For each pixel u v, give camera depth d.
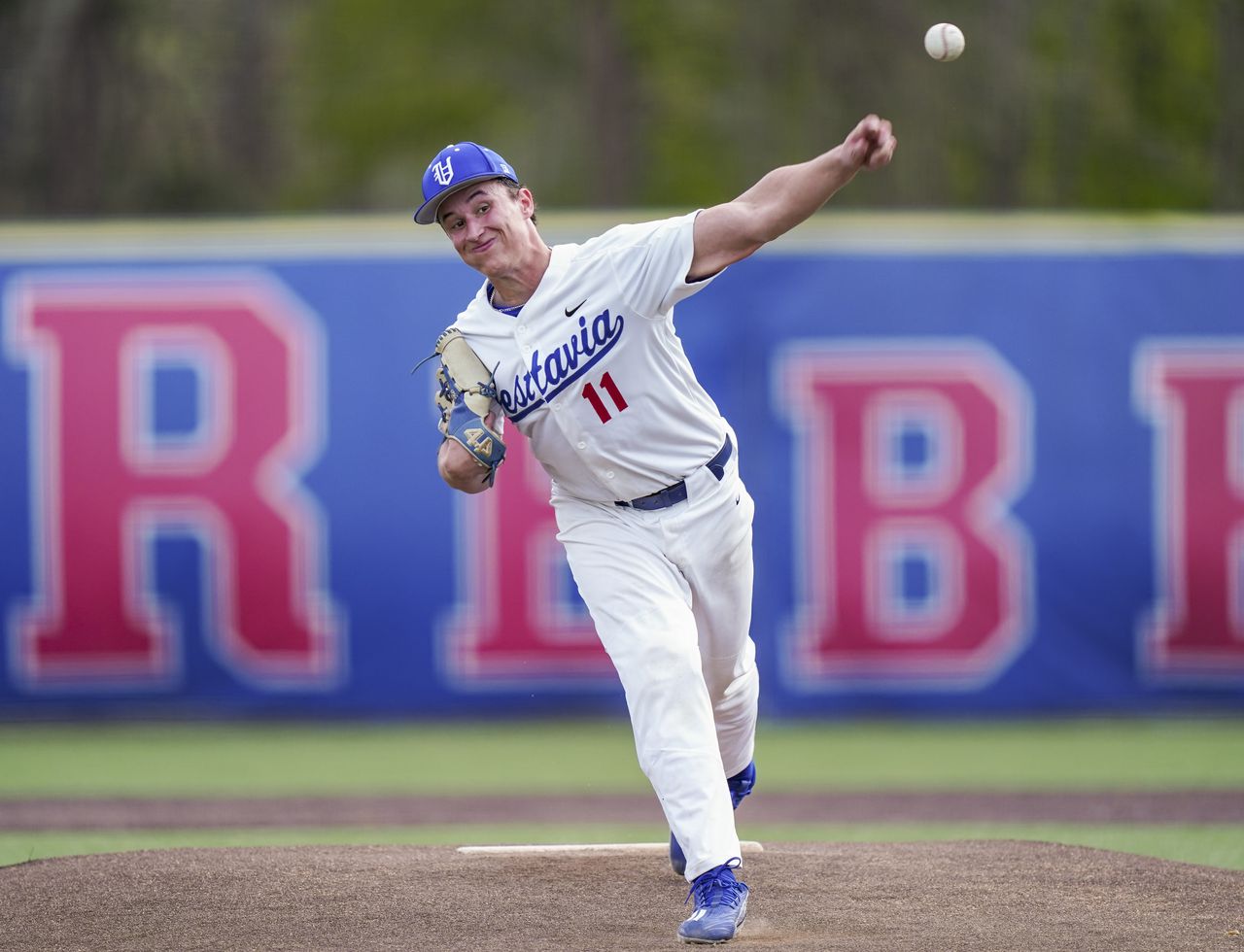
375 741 35.84
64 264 37.16
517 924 15.91
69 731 37.09
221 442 37.22
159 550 37.12
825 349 37.31
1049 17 66.06
